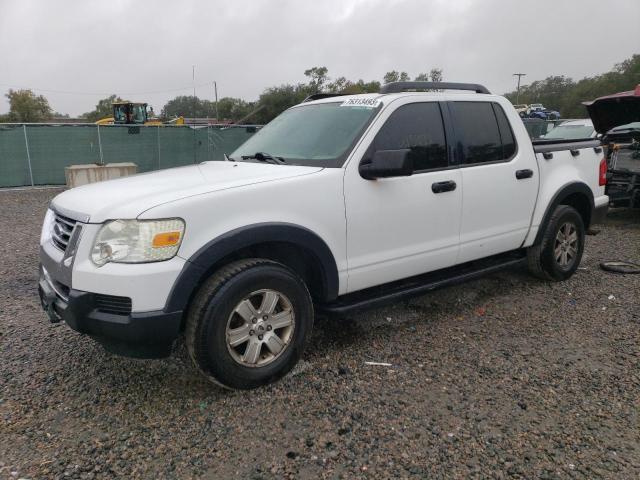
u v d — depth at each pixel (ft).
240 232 9.92
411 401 10.30
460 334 13.55
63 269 9.84
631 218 30.42
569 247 17.34
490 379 11.15
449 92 14.28
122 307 9.34
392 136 12.49
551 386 10.82
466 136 14.03
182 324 10.27
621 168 28.45
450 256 13.73
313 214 10.98
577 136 41.01
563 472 8.23
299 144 12.97
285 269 10.74
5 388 10.82
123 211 9.45
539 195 15.96
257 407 10.11
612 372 11.40
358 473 8.26
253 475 8.24
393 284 13.37
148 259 9.24
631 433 9.21
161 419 9.73
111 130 56.85
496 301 15.96
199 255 9.55
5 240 25.31
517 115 15.70
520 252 16.93
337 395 10.53
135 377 11.30
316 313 12.17
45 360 12.09
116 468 8.38
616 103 27.04
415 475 8.20
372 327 14.03
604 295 16.37
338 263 11.53
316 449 8.85
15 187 52.54
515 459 8.55
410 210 12.57
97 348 12.70
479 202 14.08
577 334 13.46
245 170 11.98
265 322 10.55
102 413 9.93
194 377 11.29
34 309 15.38
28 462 8.48
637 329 13.71
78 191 11.46
